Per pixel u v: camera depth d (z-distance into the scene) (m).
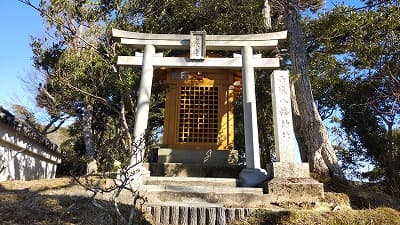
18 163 10.10
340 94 13.46
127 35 8.54
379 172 12.39
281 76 7.38
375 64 10.61
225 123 9.74
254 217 5.32
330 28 10.16
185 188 6.45
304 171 6.54
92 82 12.66
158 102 15.41
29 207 5.07
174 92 10.01
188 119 9.84
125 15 12.38
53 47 12.94
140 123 7.69
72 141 18.97
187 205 5.58
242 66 8.47
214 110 9.90
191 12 12.55
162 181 6.99
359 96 12.60
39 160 12.44
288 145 6.77
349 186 8.14
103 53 12.98
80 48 12.64
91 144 13.42
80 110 15.01
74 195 6.03
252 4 11.79
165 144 9.60
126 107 14.03
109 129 18.23
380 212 5.58
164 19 13.22
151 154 10.62
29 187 7.20
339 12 10.14
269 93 13.03
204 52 8.48
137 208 5.39
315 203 6.06
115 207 4.35
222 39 8.61
